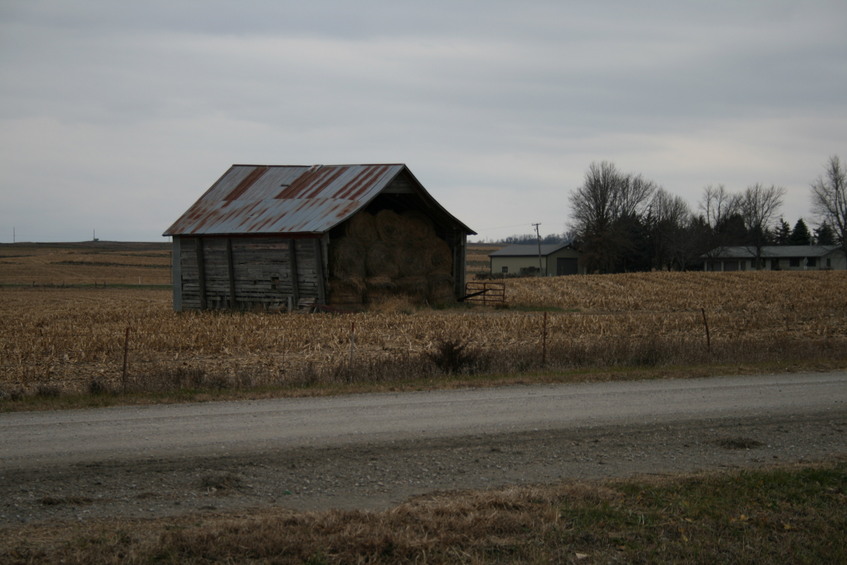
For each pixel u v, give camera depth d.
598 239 103.50
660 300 51.53
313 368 19.47
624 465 11.05
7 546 7.70
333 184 44.31
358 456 11.26
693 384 17.77
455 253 46.59
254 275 43.28
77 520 8.56
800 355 22.52
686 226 117.19
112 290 79.88
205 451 11.41
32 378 19.75
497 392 16.59
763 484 10.09
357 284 40.28
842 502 9.49
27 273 113.00
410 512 8.71
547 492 9.52
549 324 33.03
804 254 115.56
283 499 9.43
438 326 32.25
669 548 8.07
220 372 19.75
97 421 13.48
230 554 7.57
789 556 8.01
